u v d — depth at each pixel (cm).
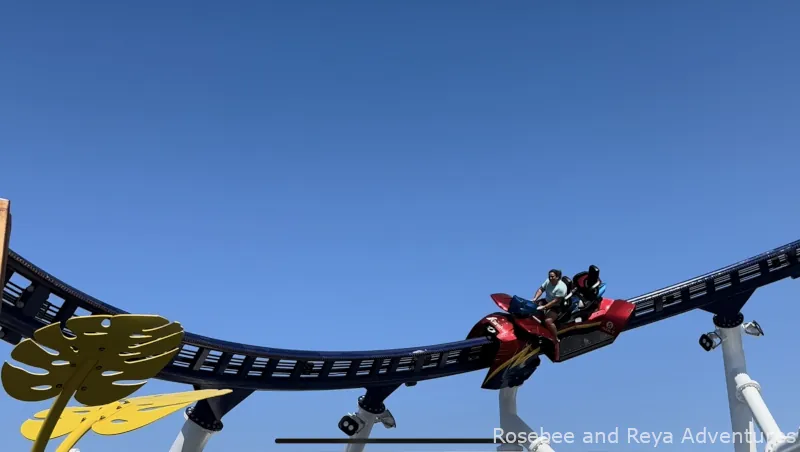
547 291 2889
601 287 2933
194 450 2545
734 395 3338
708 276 3291
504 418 3188
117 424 1719
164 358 1430
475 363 3080
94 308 2197
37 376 1341
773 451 3086
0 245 1284
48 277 2041
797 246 3341
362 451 2877
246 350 2544
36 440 1417
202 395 1862
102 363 1375
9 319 2000
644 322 3278
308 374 2772
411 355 2872
